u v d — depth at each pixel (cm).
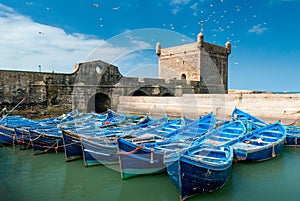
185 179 701
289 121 2034
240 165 1053
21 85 2725
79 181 955
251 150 1020
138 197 816
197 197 764
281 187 848
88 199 812
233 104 2538
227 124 1405
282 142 1194
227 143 1084
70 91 3072
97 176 991
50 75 2936
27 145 1438
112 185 904
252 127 1461
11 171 1077
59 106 2984
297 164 1089
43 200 805
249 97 2438
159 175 932
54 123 1780
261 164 1070
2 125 1555
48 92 2914
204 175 722
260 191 816
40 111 2844
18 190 884
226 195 784
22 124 1681
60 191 875
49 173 1045
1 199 805
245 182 889
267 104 2262
